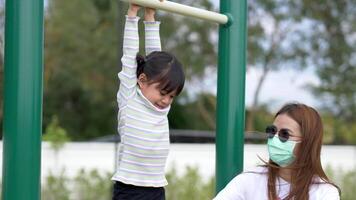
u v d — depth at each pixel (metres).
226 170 3.65
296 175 3.07
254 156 11.31
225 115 3.66
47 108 21.47
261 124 19.33
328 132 17.03
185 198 8.07
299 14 16.14
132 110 3.06
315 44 16.34
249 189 3.14
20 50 2.78
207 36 16.73
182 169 10.46
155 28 3.35
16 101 2.78
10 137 2.79
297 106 3.13
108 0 19.41
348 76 16.31
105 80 20.19
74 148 11.23
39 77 2.83
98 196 8.37
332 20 16.12
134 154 3.06
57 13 19.53
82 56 19.66
